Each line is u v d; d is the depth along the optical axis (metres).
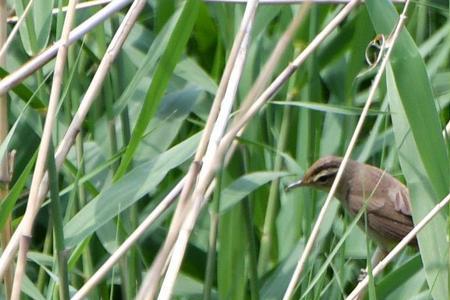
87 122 9.59
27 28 7.92
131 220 8.51
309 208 8.92
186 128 10.12
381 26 7.02
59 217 6.75
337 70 10.04
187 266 9.13
